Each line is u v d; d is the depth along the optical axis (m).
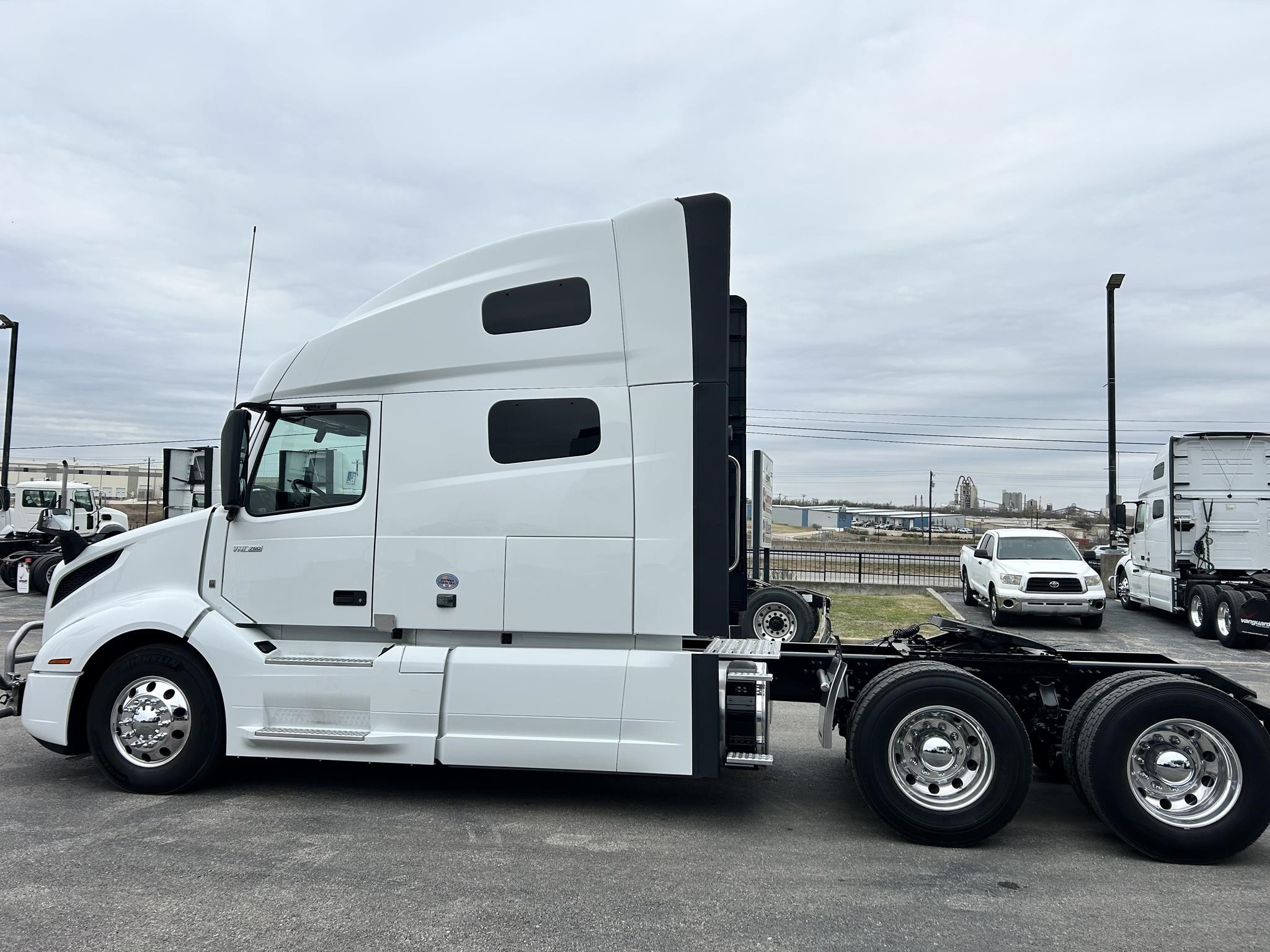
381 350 5.38
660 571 4.97
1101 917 3.83
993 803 4.62
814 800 5.56
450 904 3.84
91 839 4.61
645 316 5.08
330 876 4.14
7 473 25.98
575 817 5.14
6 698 5.77
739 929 3.65
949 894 4.07
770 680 4.98
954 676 4.73
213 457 5.98
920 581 23.02
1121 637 14.81
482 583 5.14
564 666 4.98
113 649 5.61
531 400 5.16
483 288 5.28
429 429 5.27
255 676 5.27
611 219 5.19
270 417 5.54
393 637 5.38
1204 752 4.61
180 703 5.38
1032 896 4.06
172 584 5.59
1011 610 15.70
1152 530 16.64
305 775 5.92
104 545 5.75
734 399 6.15
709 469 4.96
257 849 4.49
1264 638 13.41
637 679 4.93
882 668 5.36
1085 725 4.73
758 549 10.20
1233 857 4.61
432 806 5.29
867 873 4.32
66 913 3.70
